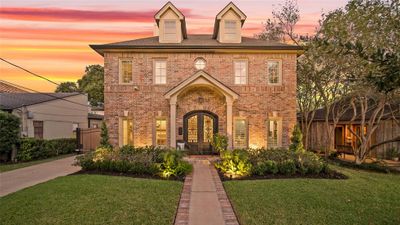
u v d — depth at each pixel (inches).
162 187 301.7
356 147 626.2
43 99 786.2
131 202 248.8
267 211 231.9
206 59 580.1
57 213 220.7
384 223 212.1
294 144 501.0
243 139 582.6
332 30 518.6
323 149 807.1
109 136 573.0
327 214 226.8
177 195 276.7
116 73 575.5
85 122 970.1
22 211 224.5
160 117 576.7
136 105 577.6
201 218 221.9
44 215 216.7
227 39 605.6
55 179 337.7
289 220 213.2
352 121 653.3
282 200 259.3
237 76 584.4
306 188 299.7
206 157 519.2
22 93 854.5
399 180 396.5
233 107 579.2
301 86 756.6
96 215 217.8
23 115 687.1
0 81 825.5
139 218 214.1
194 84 538.0
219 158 496.1
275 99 581.9
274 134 585.6
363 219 218.8
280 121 580.7
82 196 261.4
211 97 581.9
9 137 538.3
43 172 418.0
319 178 359.3
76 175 359.6
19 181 354.3
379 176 428.8
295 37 706.2
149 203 248.4
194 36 697.0
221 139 514.9
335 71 574.2
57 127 812.0
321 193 282.8
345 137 826.2
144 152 418.3
